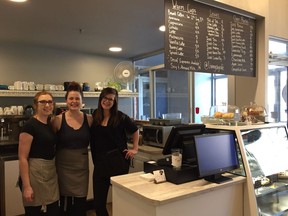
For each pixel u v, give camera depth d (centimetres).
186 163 173
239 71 250
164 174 164
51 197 202
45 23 302
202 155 157
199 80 440
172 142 177
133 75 446
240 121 217
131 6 254
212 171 159
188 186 154
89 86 445
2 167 292
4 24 304
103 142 228
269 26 290
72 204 221
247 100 281
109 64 496
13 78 399
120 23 306
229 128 187
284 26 310
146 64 526
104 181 230
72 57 452
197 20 214
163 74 497
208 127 197
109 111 232
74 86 221
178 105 469
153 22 304
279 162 206
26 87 377
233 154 175
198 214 150
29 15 275
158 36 363
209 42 222
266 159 198
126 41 389
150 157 294
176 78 471
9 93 361
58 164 214
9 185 290
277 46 318
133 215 151
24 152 194
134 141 252
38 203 196
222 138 172
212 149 163
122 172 231
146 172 182
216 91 448
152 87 512
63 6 251
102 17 284
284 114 332
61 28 322
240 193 173
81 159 217
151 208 137
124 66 440
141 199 141
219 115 218
